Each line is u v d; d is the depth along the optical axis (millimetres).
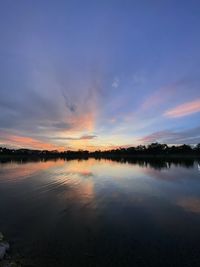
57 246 7723
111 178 25906
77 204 13523
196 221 10445
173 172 33125
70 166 48375
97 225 9883
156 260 6793
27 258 6824
